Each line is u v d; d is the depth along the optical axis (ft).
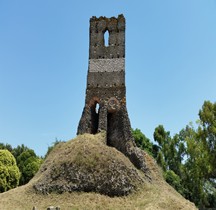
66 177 110.01
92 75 152.25
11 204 99.60
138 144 251.60
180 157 241.55
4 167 190.60
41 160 247.09
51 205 99.35
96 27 160.86
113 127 143.33
